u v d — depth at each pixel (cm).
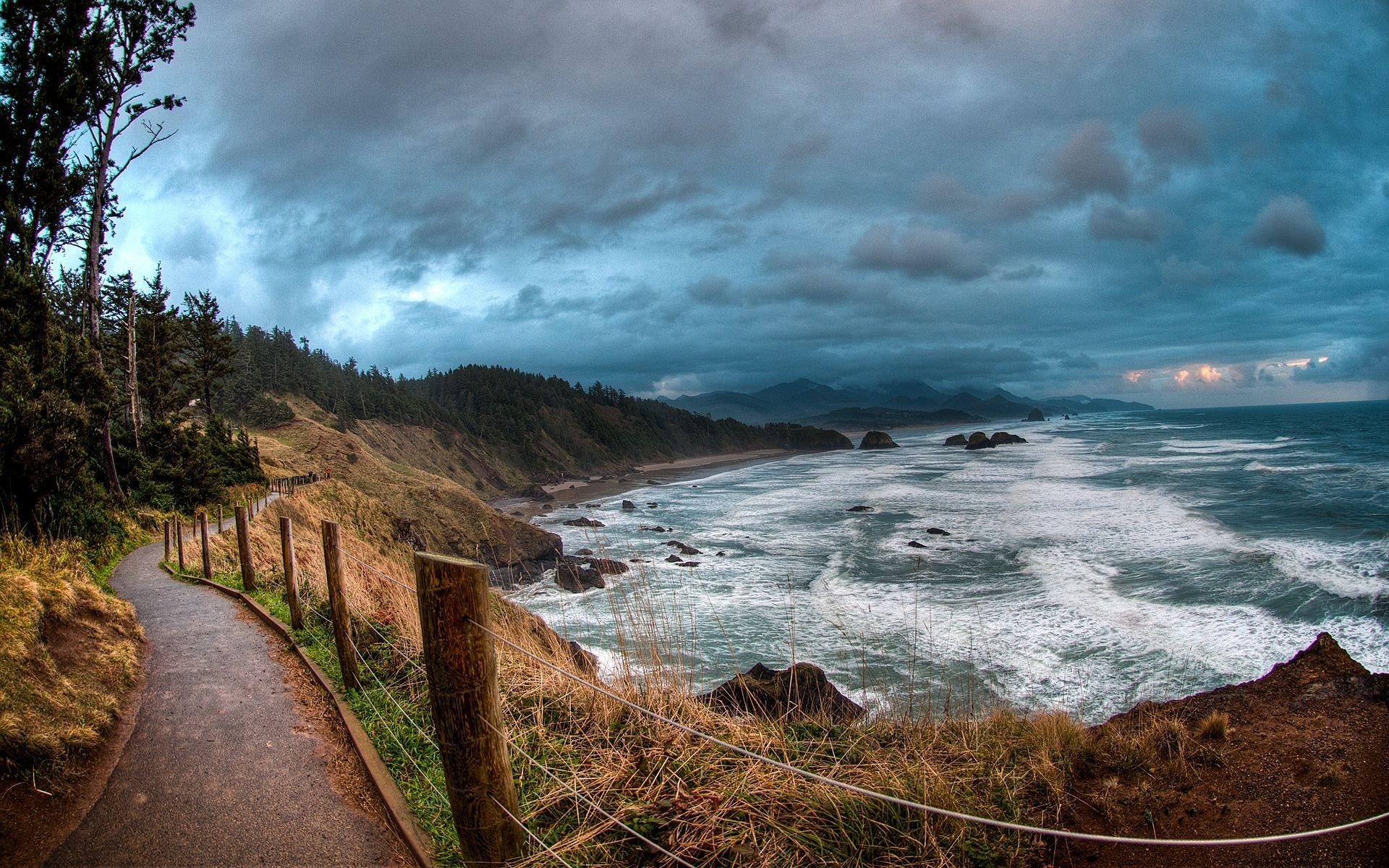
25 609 518
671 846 316
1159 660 1362
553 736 422
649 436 17538
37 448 1023
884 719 519
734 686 652
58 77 2011
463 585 273
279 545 1608
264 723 495
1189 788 396
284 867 325
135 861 329
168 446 2606
